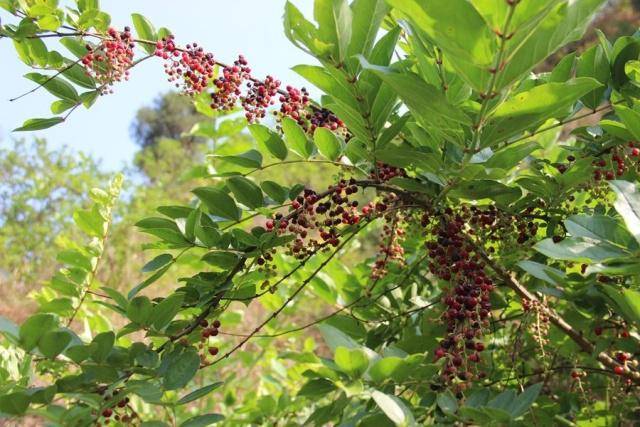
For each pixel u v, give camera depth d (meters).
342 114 0.63
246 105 0.76
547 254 0.57
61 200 3.65
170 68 0.76
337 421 0.81
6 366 0.70
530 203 0.75
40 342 0.57
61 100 0.75
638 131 0.62
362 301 0.91
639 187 0.62
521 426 0.73
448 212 0.70
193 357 0.64
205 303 0.69
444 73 0.62
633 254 0.55
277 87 0.76
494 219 0.73
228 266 0.69
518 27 0.46
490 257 0.80
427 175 0.67
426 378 0.62
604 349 0.70
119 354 0.63
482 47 0.48
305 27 0.56
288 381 1.20
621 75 0.71
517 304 0.92
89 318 0.93
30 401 0.56
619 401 0.81
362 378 0.60
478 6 0.46
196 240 0.67
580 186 0.72
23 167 3.65
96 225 0.81
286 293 1.15
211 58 0.77
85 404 0.60
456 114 0.54
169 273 1.87
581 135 0.76
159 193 3.73
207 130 1.09
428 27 0.48
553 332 0.85
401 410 0.55
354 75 0.60
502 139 0.57
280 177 3.14
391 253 0.81
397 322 0.89
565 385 0.97
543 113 0.54
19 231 3.31
